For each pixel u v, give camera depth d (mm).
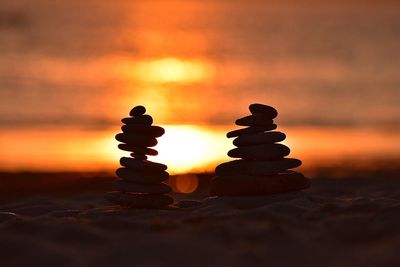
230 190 6418
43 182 12109
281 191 6375
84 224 4961
